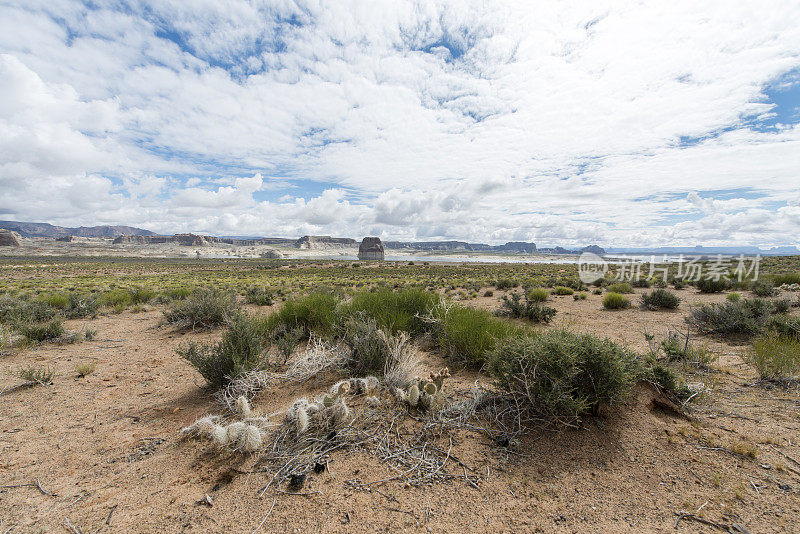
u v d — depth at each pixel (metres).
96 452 3.18
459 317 6.22
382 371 4.60
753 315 7.34
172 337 7.93
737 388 4.16
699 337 7.00
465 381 4.64
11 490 2.66
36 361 6.12
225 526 2.26
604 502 2.43
